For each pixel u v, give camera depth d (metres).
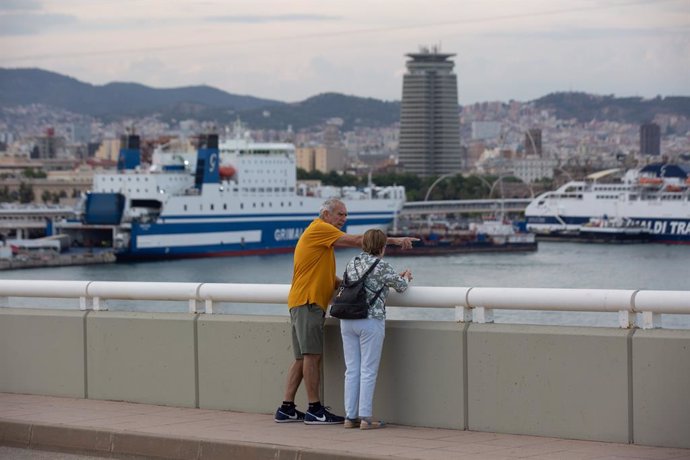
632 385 9.27
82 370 12.33
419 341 10.34
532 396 9.75
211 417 11.14
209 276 102.19
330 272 10.55
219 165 119.81
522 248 120.56
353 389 10.34
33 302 54.12
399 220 139.75
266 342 11.15
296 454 9.58
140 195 114.88
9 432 11.19
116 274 103.38
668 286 82.44
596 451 9.12
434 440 9.77
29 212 134.62
